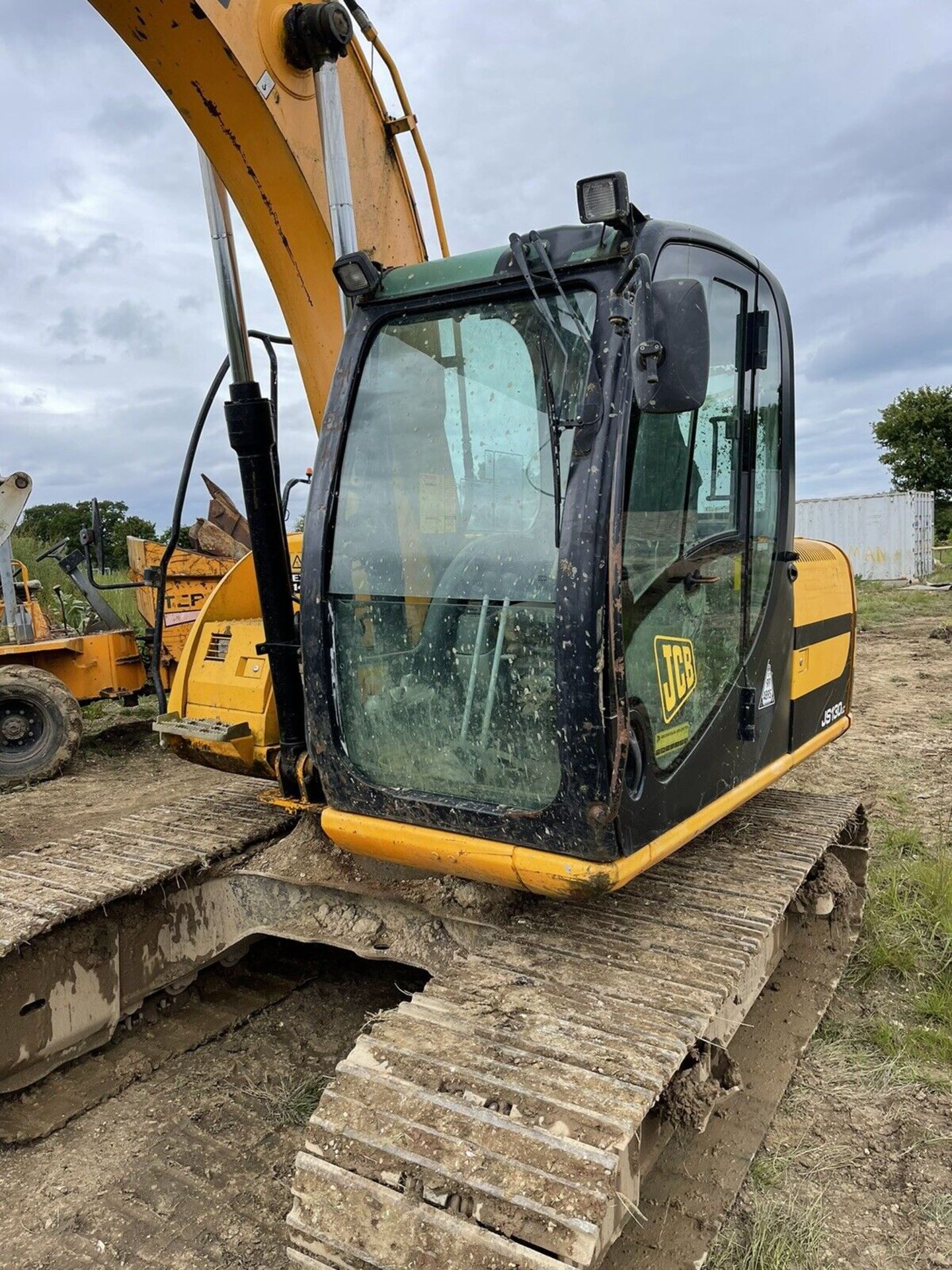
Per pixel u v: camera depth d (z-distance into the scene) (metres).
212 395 3.48
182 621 7.96
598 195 2.26
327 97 2.96
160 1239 2.54
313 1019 3.64
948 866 4.74
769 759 3.42
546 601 2.41
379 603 2.68
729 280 2.96
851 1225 2.64
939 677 10.68
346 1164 1.90
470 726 2.54
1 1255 2.49
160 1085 3.23
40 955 3.04
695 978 2.38
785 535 3.41
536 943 2.59
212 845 3.47
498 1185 1.78
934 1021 3.66
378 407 2.75
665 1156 2.79
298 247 3.22
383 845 2.68
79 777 7.76
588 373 2.28
